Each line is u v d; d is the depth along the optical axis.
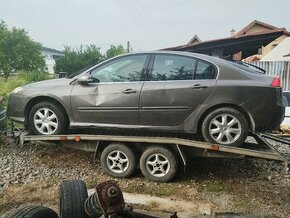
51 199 5.42
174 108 5.98
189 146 6.00
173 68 6.12
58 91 6.47
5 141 7.93
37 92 6.55
